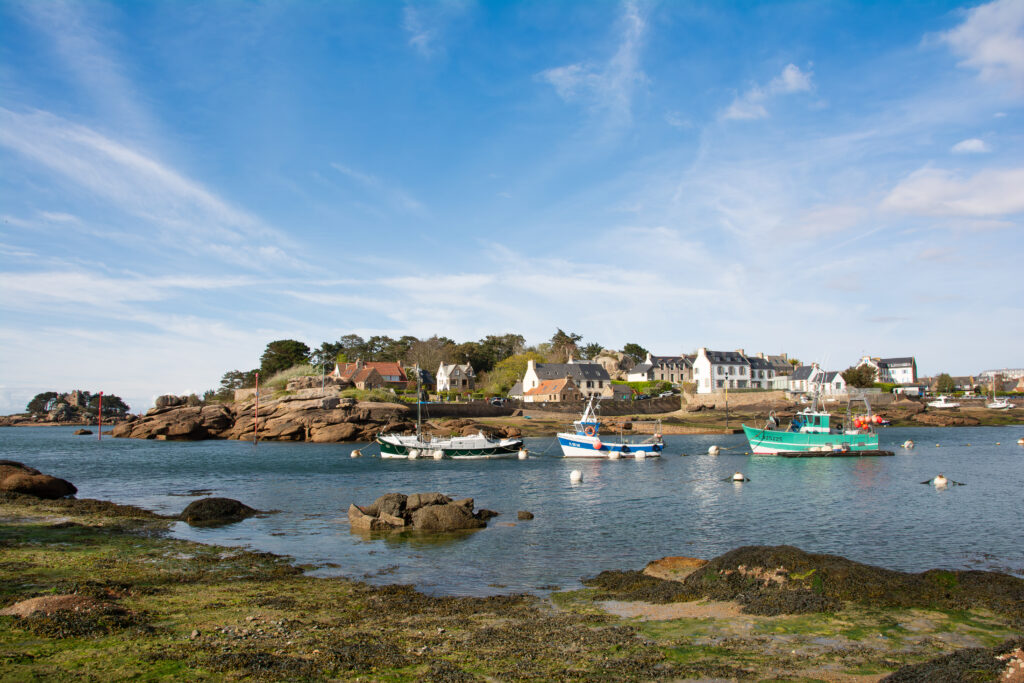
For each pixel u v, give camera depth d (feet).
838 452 210.79
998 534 87.97
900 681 35.12
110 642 41.47
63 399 604.49
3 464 121.80
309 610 51.85
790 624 47.06
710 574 57.82
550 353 570.05
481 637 44.96
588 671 38.55
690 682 36.83
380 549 78.79
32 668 36.50
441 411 331.36
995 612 48.93
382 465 192.65
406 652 41.50
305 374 429.38
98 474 165.89
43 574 59.88
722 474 166.61
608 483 148.77
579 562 72.49
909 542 83.20
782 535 88.07
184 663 37.99
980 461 191.72
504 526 94.38
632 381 483.10
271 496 126.21
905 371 577.02
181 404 350.43
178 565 67.26
